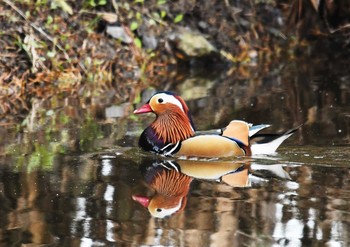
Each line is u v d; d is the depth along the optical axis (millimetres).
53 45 18875
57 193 10109
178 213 9336
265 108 15469
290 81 18641
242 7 22938
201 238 8562
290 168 11211
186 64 20922
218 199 9852
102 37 19906
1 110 15625
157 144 12227
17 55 18062
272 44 22719
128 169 11281
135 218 9180
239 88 17859
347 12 23000
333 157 11695
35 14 19109
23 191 10203
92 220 9117
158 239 8531
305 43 23000
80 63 19062
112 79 19266
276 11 23297
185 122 12305
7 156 11945
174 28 21312
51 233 8719
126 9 20734
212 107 15680
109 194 10062
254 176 10867
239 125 12055
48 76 18359
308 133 13164
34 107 15883
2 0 18719
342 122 13930
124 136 13250
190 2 22016
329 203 9633
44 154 12055
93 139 13023
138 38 20531
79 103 16281
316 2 22672
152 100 12523
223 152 11898
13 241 8500
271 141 11992
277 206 9547
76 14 19906
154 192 10141
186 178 10812
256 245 8367
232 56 21844
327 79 18750
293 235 8602
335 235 8602
